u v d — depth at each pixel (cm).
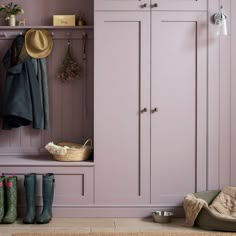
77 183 454
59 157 459
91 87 490
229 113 454
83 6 492
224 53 452
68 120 491
